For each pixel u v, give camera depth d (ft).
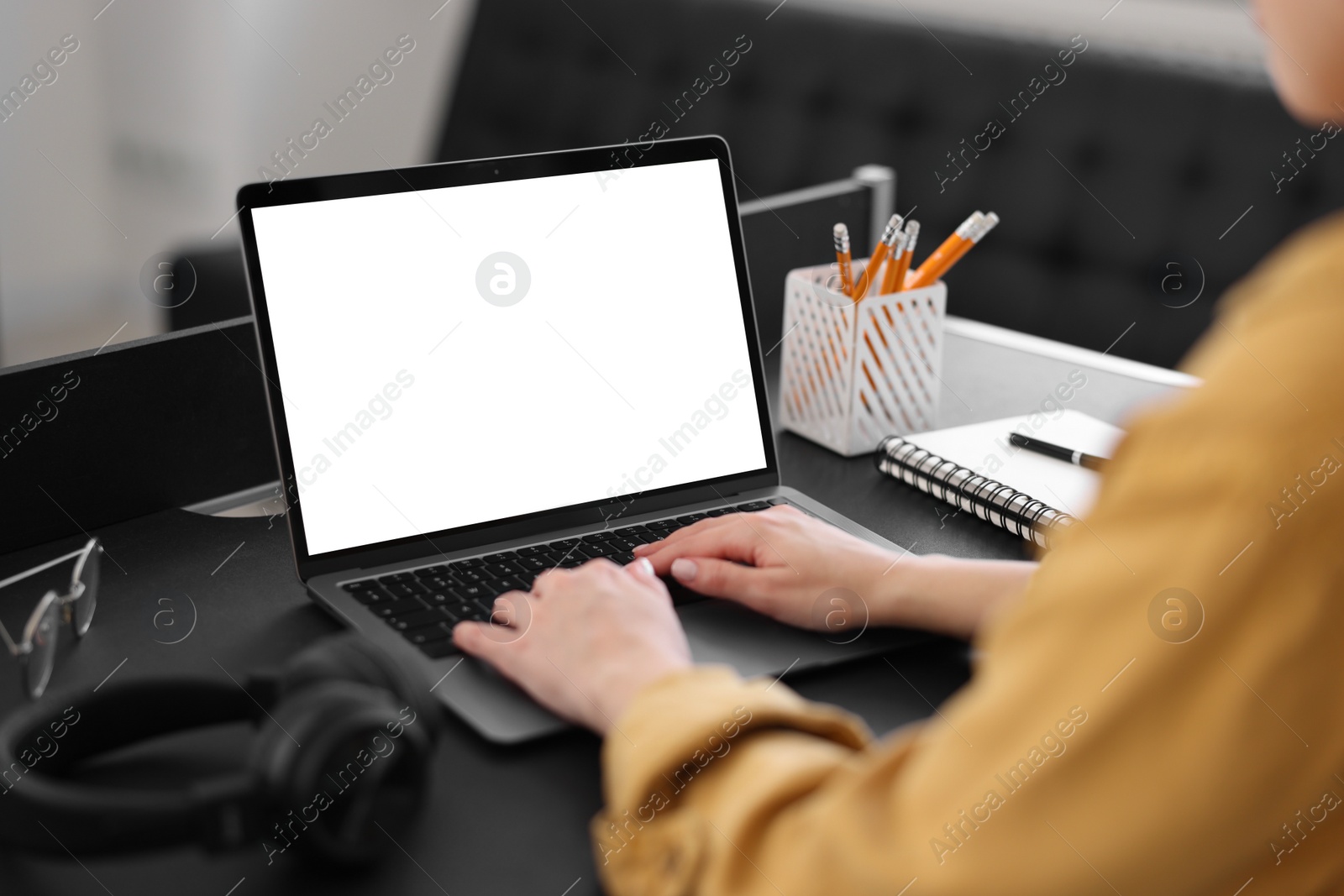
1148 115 6.11
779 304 4.69
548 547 2.68
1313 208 5.72
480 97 8.75
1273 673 1.03
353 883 1.69
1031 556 2.86
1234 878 1.12
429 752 1.82
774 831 1.39
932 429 3.61
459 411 2.69
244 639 2.36
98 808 1.64
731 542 2.55
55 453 2.82
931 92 6.83
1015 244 6.52
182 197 9.47
